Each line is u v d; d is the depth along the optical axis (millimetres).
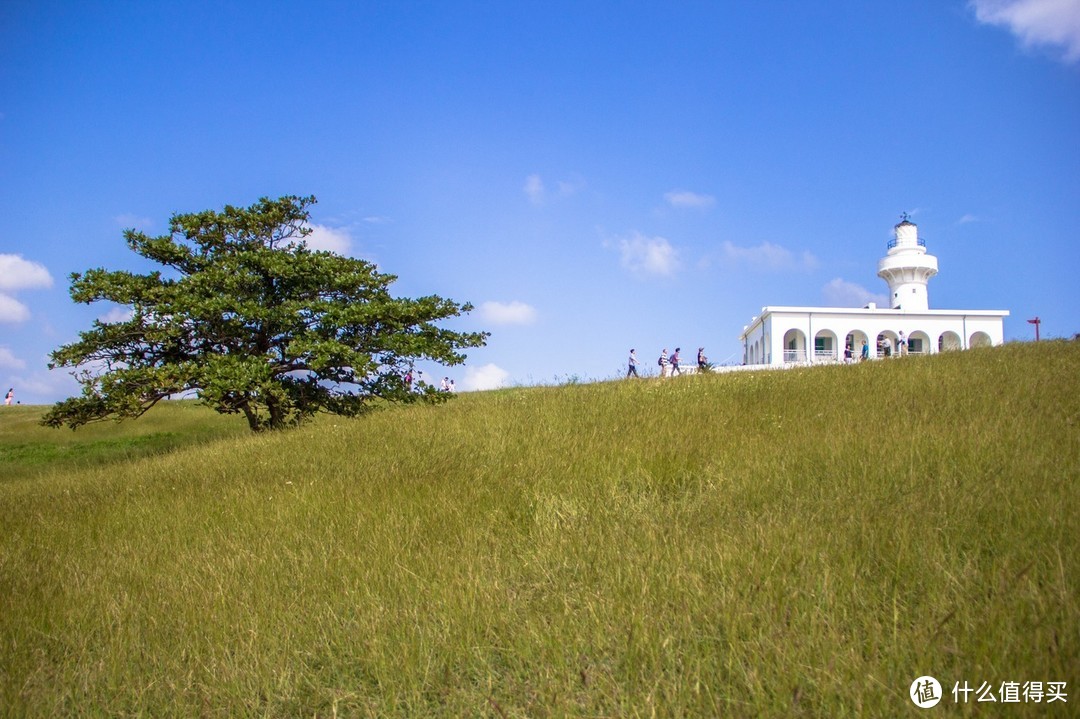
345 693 4516
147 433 29031
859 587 5004
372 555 6969
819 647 4223
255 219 21062
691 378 18609
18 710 4543
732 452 9922
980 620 4273
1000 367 15250
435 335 22094
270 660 4953
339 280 20922
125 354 19469
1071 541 5266
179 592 6406
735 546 6004
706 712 3869
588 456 10359
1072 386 12047
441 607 5504
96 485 12633
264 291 20875
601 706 3980
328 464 11625
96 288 18641
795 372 18578
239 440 16562
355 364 19406
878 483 7629
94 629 5836
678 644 4543
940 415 10656
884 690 3740
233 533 8281
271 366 20016
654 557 6016
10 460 24094
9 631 5832
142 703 4633
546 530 7375
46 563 7828
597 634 4738
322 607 5801
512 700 4273
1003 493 6539
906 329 47031
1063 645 3883
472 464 10641
